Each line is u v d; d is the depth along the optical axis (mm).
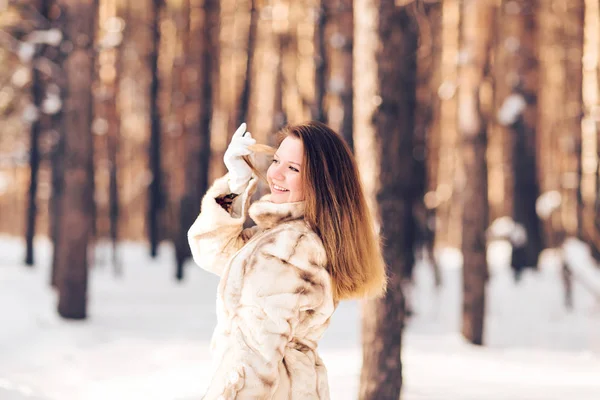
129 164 27750
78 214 11250
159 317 12117
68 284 11148
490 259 20281
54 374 7793
